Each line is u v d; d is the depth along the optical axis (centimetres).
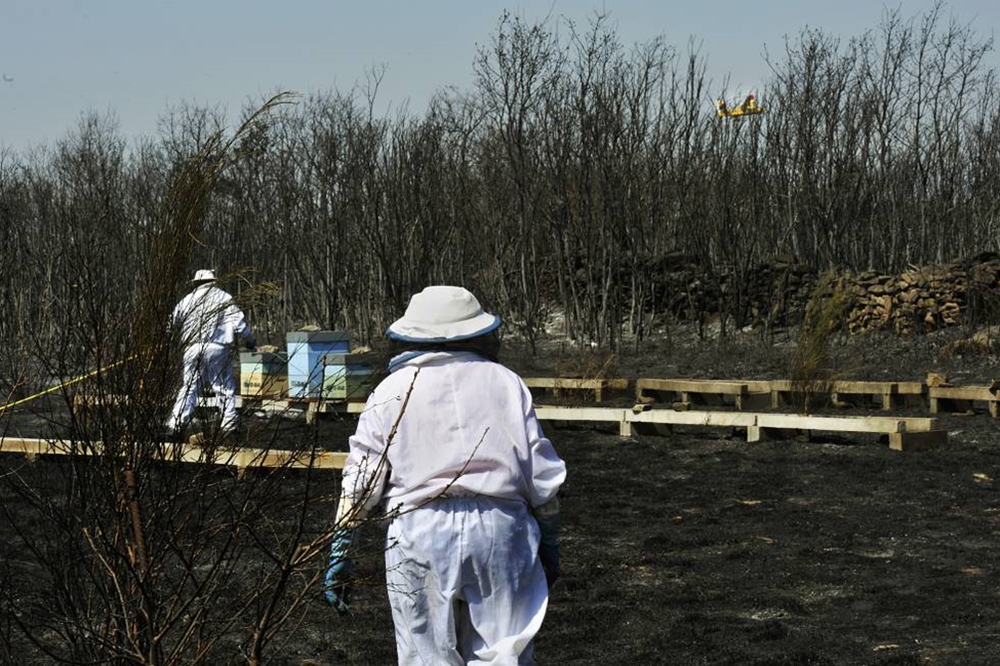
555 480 336
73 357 364
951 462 1071
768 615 632
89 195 1606
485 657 316
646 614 636
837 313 1523
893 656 548
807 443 1188
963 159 2778
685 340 2388
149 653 336
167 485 353
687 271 2545
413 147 2741
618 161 2578
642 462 1122
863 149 2609
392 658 568
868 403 1455
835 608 643
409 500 327
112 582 347
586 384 1552
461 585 323
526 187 2694
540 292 2728
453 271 2733
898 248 2653
